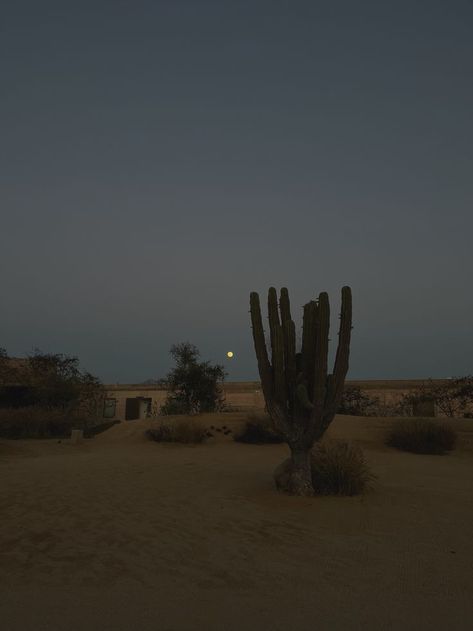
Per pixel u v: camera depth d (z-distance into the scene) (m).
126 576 5.07
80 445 20.77
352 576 5.10
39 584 4.84
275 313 10.12
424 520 7.38
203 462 14.51
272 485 10.17
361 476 9.52
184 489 9.68
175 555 5.73
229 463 14.42
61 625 3.98
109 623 4.02
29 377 29.70
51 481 10.41
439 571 5.25
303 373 9.54
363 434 20.59
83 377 31.45
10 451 17.70
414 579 5.02
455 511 8.00
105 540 6.28
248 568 5.32
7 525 6.94
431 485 10.79
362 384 32.91
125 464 13.52
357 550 5.95
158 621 4.07
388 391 32.56
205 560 5.57
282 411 9.52
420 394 29.98
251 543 6.20
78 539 6.31
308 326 9.82
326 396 9.49
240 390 34.44
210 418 23.53
